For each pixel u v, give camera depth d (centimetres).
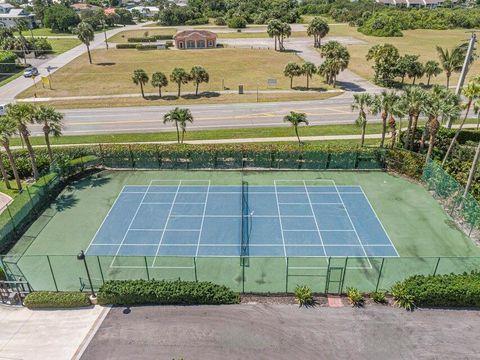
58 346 2195
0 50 10406
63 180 4066
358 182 3956
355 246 3017
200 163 4266
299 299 2436
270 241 3092
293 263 2828
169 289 2431
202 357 2102
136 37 13412
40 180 3788
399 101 4047
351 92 7162
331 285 2572
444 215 3391
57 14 14700
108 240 3147
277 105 6512
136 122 5866
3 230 3084
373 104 4156
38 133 5562
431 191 3759
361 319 2319
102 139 5212
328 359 2078
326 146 4378
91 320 2361
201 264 2833
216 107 6475
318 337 2205
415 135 4675
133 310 2422
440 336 2200
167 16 16300
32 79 8506
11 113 3653
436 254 2917
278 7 16988
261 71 8931
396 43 11838
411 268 2725
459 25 14675
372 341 2177
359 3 18738
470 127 5253
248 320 2327
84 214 3509
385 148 4231
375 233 3167
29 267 2827
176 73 6900
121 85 7931
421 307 2391
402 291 2409
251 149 4231
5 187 3956
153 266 2812
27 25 15662
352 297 2420
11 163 3731
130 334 2253
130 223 3362
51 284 2647
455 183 3422
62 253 3005
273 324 2295
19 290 2547
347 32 14150
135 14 18762
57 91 7606
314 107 6381
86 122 5928
